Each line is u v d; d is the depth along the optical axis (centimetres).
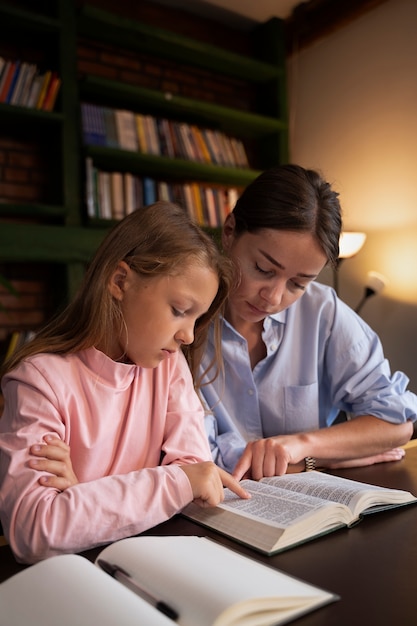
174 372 104
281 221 105
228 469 123
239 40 388
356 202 349
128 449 96
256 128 370
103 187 290
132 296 88
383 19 328
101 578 54
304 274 110
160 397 100
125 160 301
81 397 89
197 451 97
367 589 60
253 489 92
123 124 300
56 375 86
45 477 74
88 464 89
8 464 74
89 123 288
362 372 133
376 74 334
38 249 262
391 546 72
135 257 88
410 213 317
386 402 124
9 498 72
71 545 69
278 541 70
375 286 320
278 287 111
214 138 341
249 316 118
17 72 269
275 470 103
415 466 118
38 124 283
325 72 369
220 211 337
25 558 69
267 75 374
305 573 64
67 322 95
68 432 86
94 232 278
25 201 297
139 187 303
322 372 141
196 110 332
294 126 395
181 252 86
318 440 113
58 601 51
